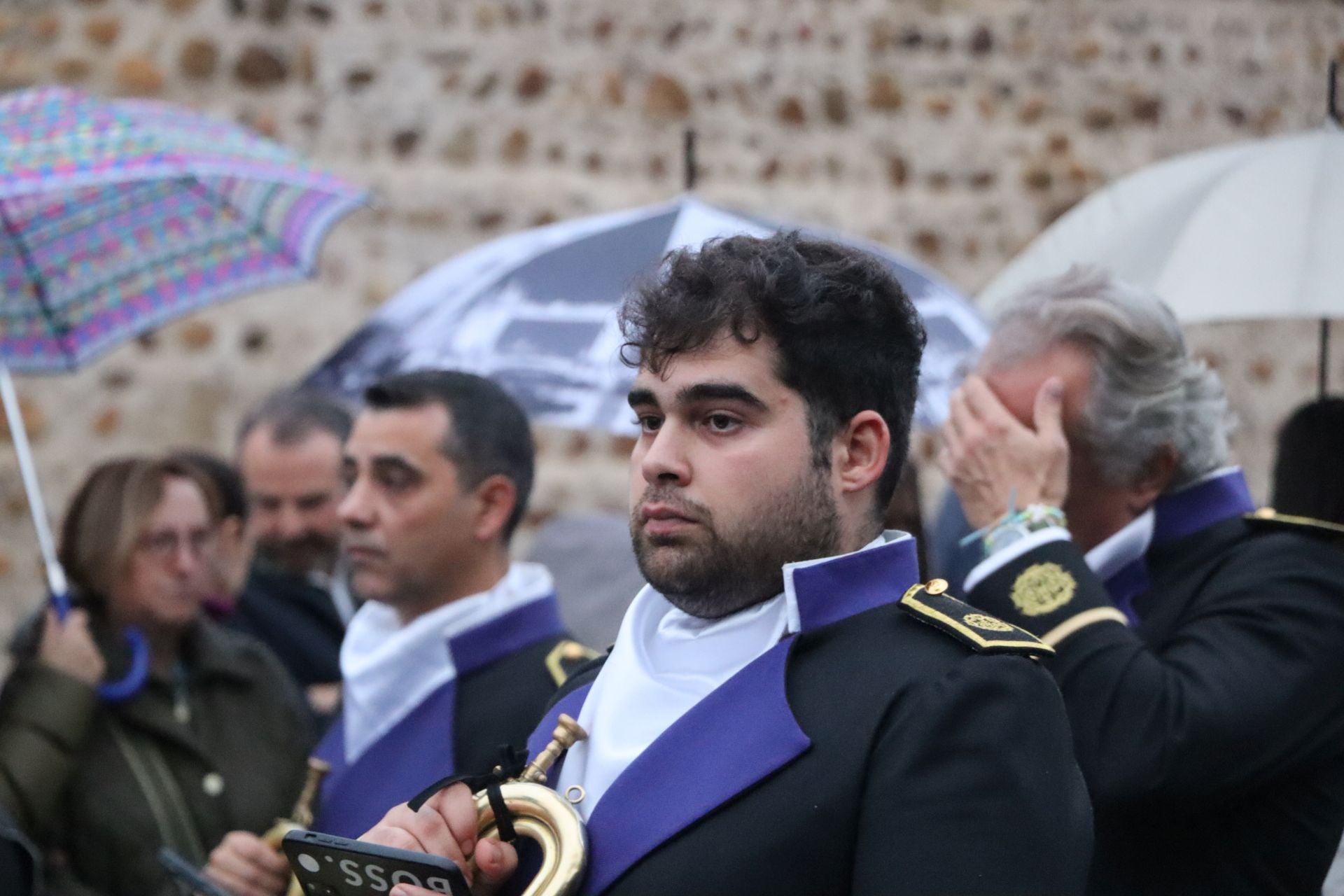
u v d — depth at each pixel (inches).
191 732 403.5
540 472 779.4
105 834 380.8
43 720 377.1
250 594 523.8
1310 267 378.6
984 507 308.7
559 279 447.8
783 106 821.2
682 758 209.8
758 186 815.1
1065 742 207.8
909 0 837.8
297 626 522.3
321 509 530.3
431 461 359.9
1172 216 405.4
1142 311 313.7
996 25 847.1
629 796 209.5
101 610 410.9
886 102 832.9
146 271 443.8
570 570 473.7
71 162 377.7
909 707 204.4
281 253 452.4
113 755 390.6
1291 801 291.1
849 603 217.6
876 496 223.6
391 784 343.9
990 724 201.9
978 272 836.6
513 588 364.2
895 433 223.5
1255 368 852.6
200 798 395.5
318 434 534.0
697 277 216.5
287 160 415.2
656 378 217.2
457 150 789.9
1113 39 858.8
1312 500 341.7
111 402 757.3
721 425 214.7
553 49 800.9
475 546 363.3
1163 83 861.2
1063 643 287.7
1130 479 314.5
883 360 220.7
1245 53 872.3
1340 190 391.2
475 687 349.7
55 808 374.3
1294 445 348.2
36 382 753.6
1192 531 317.4
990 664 205.9
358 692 353.7
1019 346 315.9
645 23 810.2
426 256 784.3
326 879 216.4
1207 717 278.8
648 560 216.5
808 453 214.8
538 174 794.8
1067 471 308.3
